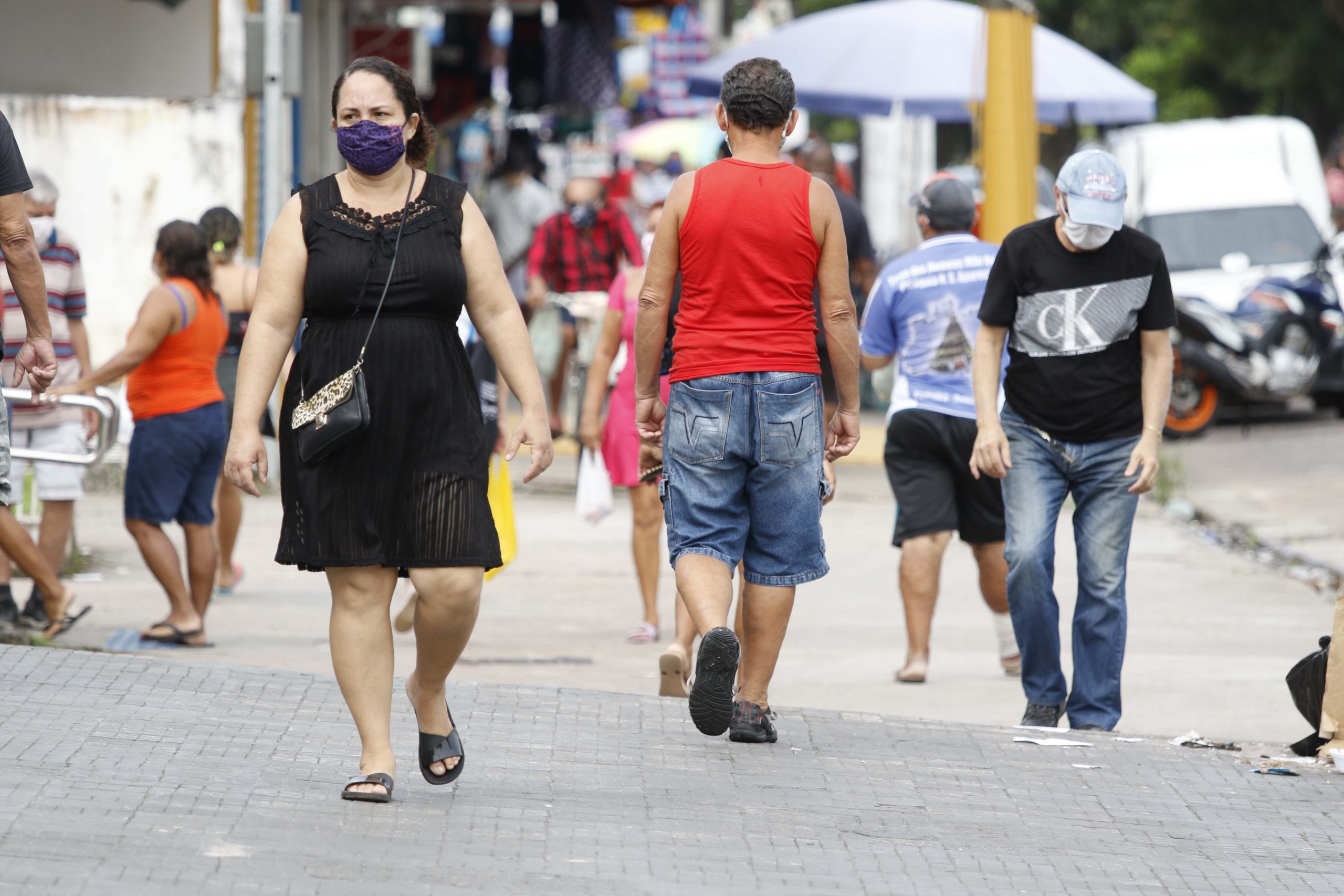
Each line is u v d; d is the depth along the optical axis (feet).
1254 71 421.59
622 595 128.98
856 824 63.62
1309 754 76.59
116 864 54.39
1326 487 183.11
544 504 171.73
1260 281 225.35
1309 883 59.16
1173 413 219.00
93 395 107.45
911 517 99.55
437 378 59.21
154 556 105.29
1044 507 83.51
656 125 403.13
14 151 71.97
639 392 73.61
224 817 59.82
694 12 437.58
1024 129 169.58
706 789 67.26
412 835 59.00
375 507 59.06
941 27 215.92
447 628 60.29
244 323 114.01
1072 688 84.89
